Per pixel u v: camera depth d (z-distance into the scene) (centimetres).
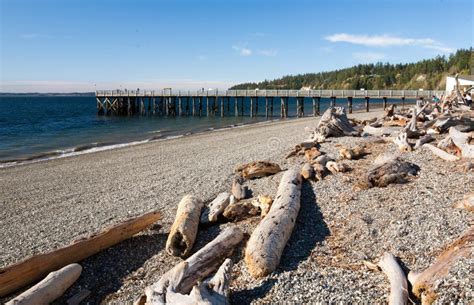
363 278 521
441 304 426
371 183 866
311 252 619
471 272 450
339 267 560
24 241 830
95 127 3906
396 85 13688
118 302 570
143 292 589
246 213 805
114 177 1462
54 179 1491
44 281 591
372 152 1225
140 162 1767
